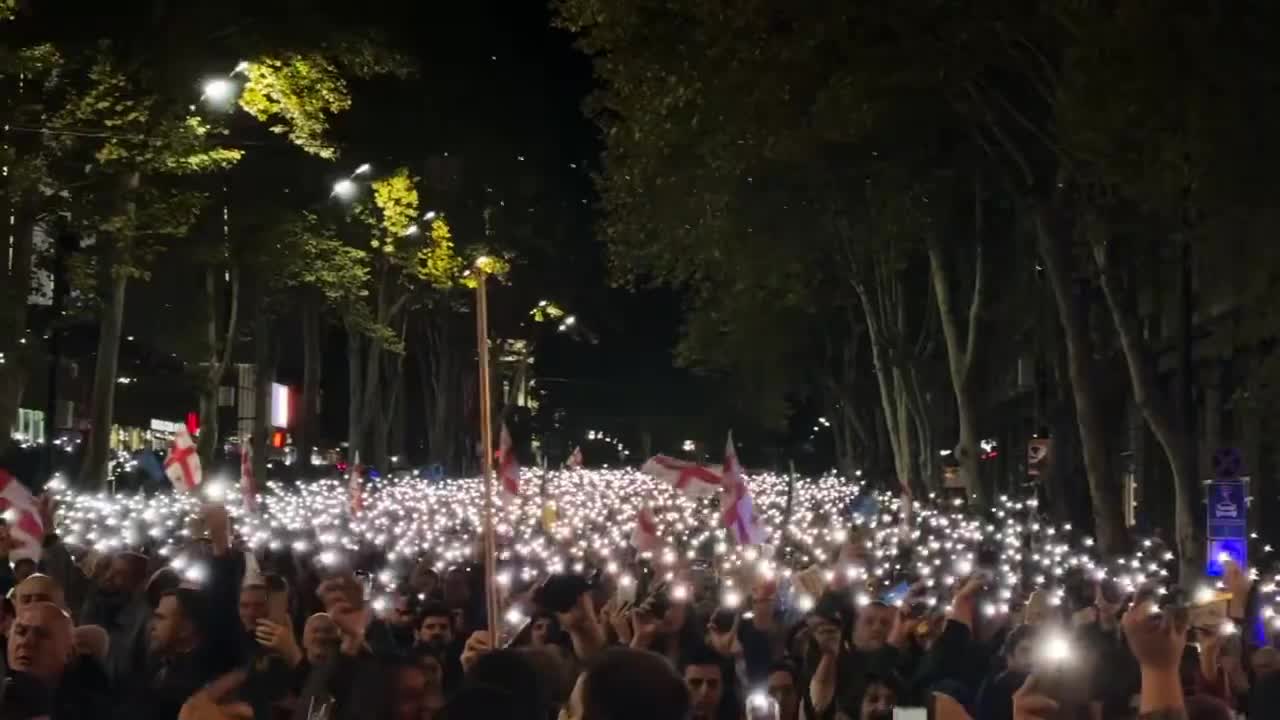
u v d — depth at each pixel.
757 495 53.69
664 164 33.09
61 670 8.66
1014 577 21.80
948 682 9.51
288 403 86.75
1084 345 27.73
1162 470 44.75
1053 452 36.84
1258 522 37.06
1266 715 10.98
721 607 11.64
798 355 65.94
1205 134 20.84
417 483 51.59
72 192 30.08
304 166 44.09
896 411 48.88
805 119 25.69
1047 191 27.73
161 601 8.68
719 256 37.72
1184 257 24.75
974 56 24.69
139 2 31.59
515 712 5.45
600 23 28.94
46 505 17.67
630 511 37.78
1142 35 21.06
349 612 9.09
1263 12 20.98
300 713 8.27
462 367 72.25
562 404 92.75
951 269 39.84
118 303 33.03
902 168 32.41
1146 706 5.79
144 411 71.25
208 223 40.97
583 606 9.48
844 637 11.53
